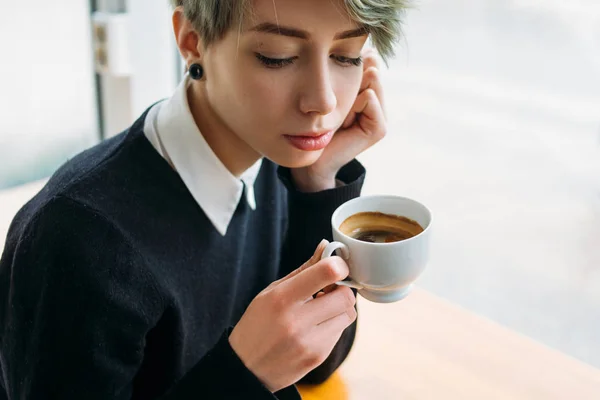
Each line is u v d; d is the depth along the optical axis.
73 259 0.76
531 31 1.25
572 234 1.27
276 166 1.10
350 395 0.96
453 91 1.37
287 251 1.07
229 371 0.77
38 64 1.58
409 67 1.39
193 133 0.89
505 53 1.29
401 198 0.84
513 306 1.29
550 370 1.00
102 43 1.65
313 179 1.04
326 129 0.80
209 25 0.76
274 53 0.74
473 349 1.05
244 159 0.95
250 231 1.06
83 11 1.63
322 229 1.02
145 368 0.93
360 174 1.06
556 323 1.24
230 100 0.80
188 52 0.85
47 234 0.77
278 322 0.74
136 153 0.87
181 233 0.89
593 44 1.20
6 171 1.61
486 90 1.33
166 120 0.89
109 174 0.83
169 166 0.88
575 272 1.26
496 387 0.97
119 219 0.82
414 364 1.02
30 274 0.78
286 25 0.71
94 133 1.76
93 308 0.76
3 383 0.92
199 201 0.90
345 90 0.81
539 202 1.30
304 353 0.75
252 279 1.09
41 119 1.63
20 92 1.57
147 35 1.68
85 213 0.78
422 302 1.16
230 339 0.78
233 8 0.73
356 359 1.03
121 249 0.80
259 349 0.76
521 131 1.31
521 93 1.30
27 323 0.78
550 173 1.29
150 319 0.82
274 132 0.79
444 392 0.96
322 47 0.74
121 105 1.73
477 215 1.37
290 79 0.76
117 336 0.78
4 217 1.31
